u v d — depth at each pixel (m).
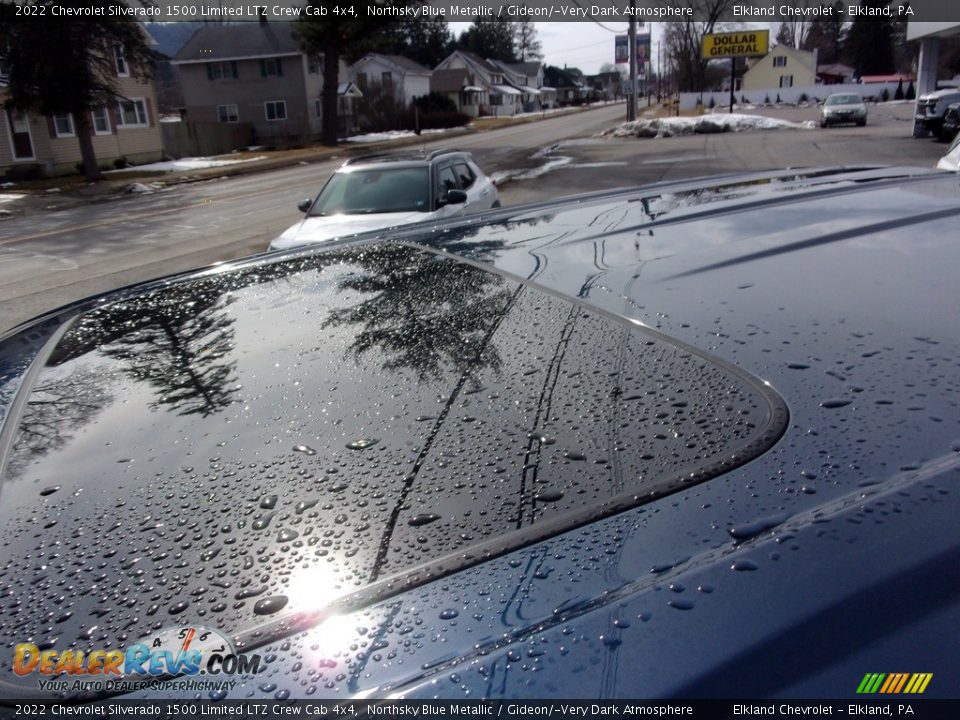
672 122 33.28
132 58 25.72
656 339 1.14
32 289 8.83
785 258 1.45
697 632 0.61
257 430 1.01
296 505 0.84
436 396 1.05
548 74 121.88
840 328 1.10
